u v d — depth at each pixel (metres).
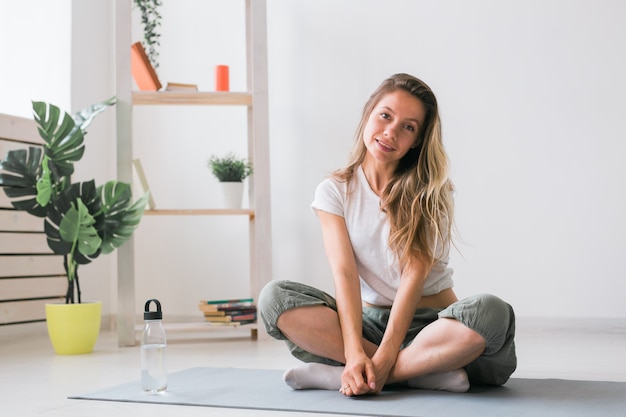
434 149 2.02
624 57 3.66
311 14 4.04
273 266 4.05
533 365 2.54
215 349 3.16
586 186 3.67
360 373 1.80
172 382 2.18
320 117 4.02
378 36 3.95
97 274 4.17
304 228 4.02
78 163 4.05
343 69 3.99
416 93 1.98
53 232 3.12
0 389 2.17
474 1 3.82
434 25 3.87
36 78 4.05
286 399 1.85
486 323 1.76
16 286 3.64
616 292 3.62
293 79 4.06
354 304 1.92
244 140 4.14
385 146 1.97
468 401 1.79
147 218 4.21
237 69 4.16
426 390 1.94
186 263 4.18
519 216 3.73
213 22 4.18
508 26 3.78
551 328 3.68
